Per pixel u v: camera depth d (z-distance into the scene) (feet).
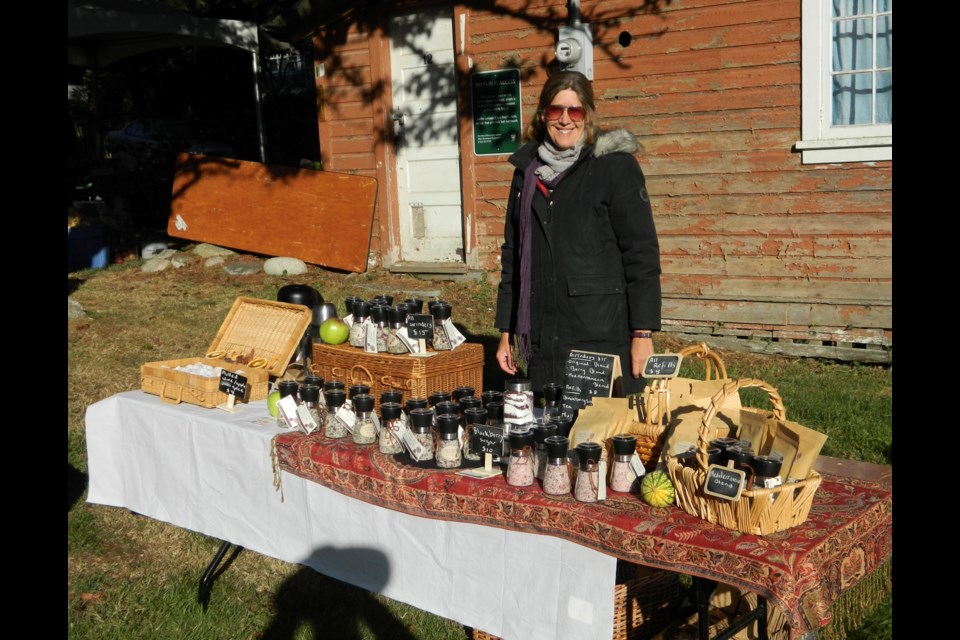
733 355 25.54
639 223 11.14
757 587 7.50
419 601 10.03
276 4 58.03
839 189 24.48
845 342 24.79
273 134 62.08
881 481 9.87
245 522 11.91
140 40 47.96
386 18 33.01
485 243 31.76
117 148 53.67
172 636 12.64
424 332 12.67
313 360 13.98
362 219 34.53
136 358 25.59
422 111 33.09
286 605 13.42
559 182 11.47
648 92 26.94
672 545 7.99
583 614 8.61
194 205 39.29
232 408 12.61
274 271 35.53
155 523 16.17
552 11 28.94
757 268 25.96
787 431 8.42
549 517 8.79
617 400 9.50
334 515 10.78
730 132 25.88
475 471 9.72
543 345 11.79
